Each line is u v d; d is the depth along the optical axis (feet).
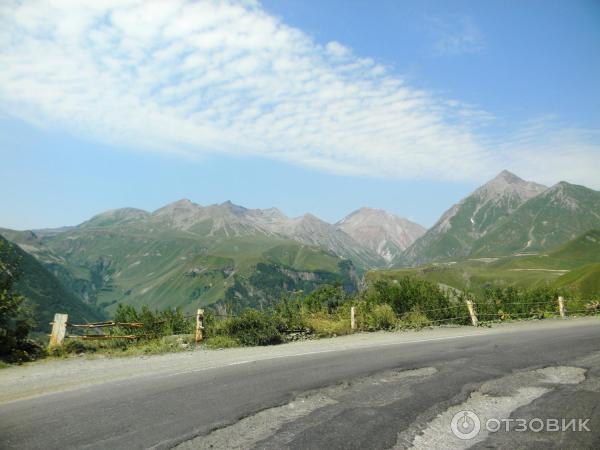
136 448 17.87
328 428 20.12
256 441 18.60
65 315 45.73
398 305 75.72
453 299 81.25
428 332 60.90
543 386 27.61
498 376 30.04
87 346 46.26
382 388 26.99
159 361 38.09
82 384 29.14
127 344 48.88
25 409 23.40
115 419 21.30
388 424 20.72
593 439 19.33
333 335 59.67
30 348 42.75
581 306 99.09
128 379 30.22
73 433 19.56
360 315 67.77
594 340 46.24
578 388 27.17
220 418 21.38
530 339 48.01
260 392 25.98
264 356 39.42
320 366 33.68
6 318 42.32
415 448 18.13
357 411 22.54
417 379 29.22
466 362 34.76
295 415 21.90
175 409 22.75
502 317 81.66
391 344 46.57
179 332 58.39
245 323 52.13
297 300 75.56
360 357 37.76
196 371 32.42
